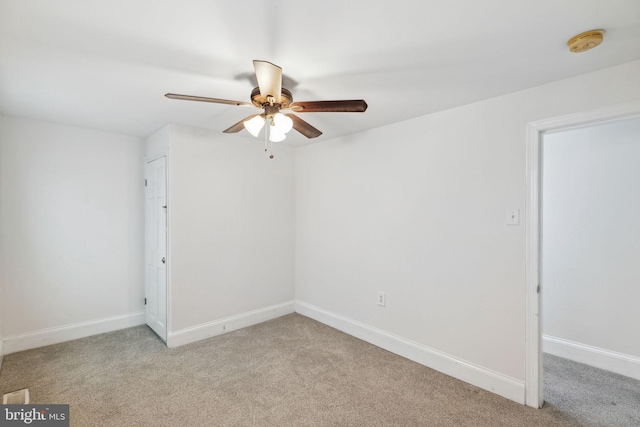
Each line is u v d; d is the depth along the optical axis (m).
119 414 1.97
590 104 1.85
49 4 1.24
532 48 1.58
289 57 1.67
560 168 2.84
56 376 2.40
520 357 2.12
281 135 1.95
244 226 3.47
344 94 2.18
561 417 1.97
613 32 1.43
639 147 2.49
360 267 3.18
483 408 2.06
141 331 3.30
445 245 2.51
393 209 2.88
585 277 2.71
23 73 1.86
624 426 1.89
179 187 2.97
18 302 2.79
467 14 1.31
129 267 3.41
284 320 3.68
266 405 2.09
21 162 2.79
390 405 2.09
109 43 1.54
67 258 3.04
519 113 2.11
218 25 1.39
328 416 1.98
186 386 2.30
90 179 3.16
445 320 2.51
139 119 2.80
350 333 3.27
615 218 2.58
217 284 3.26
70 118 2.79
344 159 3.34
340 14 1.31
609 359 2.57
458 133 2.42
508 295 2.17
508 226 2.17
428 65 1.76
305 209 3.82
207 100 1.74
